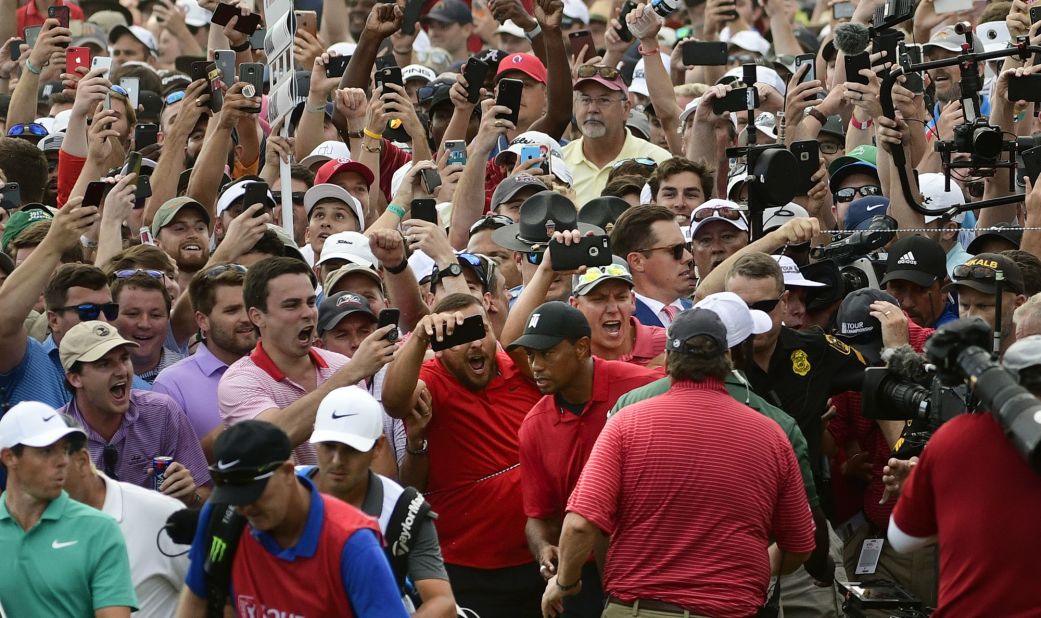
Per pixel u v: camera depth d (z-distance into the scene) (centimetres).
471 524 2120
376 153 3106
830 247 2533
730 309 1966
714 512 1761
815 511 1939
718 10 3869
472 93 3109
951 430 1551
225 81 2888
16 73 4094
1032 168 2409
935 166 2941
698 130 3005
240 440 1485
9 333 2166
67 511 1727
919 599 2095
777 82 3447
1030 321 1972
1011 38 3005
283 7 2959
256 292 2138
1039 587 1495
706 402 1794
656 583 1766
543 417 2023
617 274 2164
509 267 2636
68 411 2098
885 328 2189
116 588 1711
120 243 2592
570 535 1766
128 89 3309
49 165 3366
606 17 4844
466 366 2108
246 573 1553
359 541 1530
